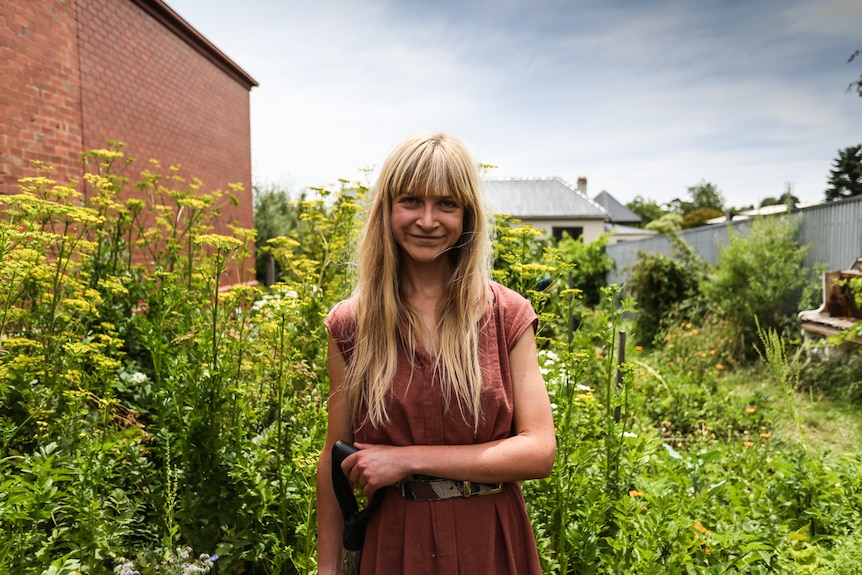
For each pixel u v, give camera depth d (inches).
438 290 45.2
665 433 175.5
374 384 42.9
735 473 121.9
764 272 288.8
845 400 200.5
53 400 85.8
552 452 41.0
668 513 82.0
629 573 75.8
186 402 85.8
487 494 42.2
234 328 103.8
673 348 271.6
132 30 258.8
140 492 84.0
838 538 84.3
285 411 92.0
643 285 359.6
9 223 84.7
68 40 205.2
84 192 210.1
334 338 46.7
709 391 202.2
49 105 193.2
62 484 76.4
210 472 81.1
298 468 74.4
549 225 1160.8
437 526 41.2
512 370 43.6
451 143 43.4
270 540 80.0
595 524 79.0
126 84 252.4
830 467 111.8
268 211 478.3
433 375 42.1
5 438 71.6
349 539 43.6
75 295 103.4
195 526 78.5
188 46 322.3
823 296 256.8
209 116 352.8
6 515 58.8
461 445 41.3
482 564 41.4
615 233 1398.9
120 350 119.6
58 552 70.2
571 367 87.7
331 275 144.3
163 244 195.5
